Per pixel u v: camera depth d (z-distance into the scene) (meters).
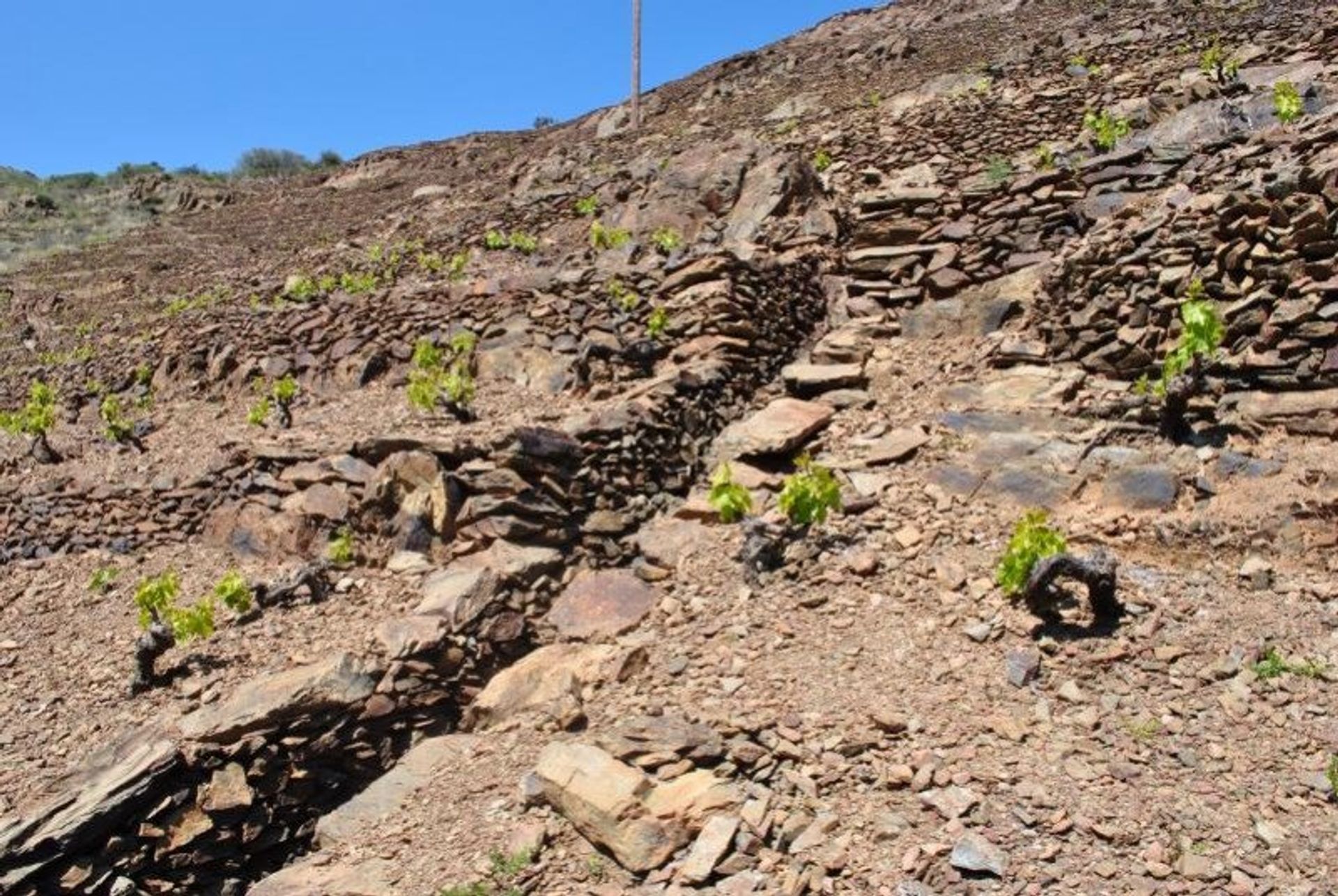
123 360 18.11
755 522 8.56
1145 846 5.10
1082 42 19.59
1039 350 10.51
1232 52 15.38
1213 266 9.28
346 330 15.24
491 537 9.17
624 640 8.12
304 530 10.13
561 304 13.38
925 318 12.06
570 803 5.94
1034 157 14.21
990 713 6.25
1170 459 8.29
